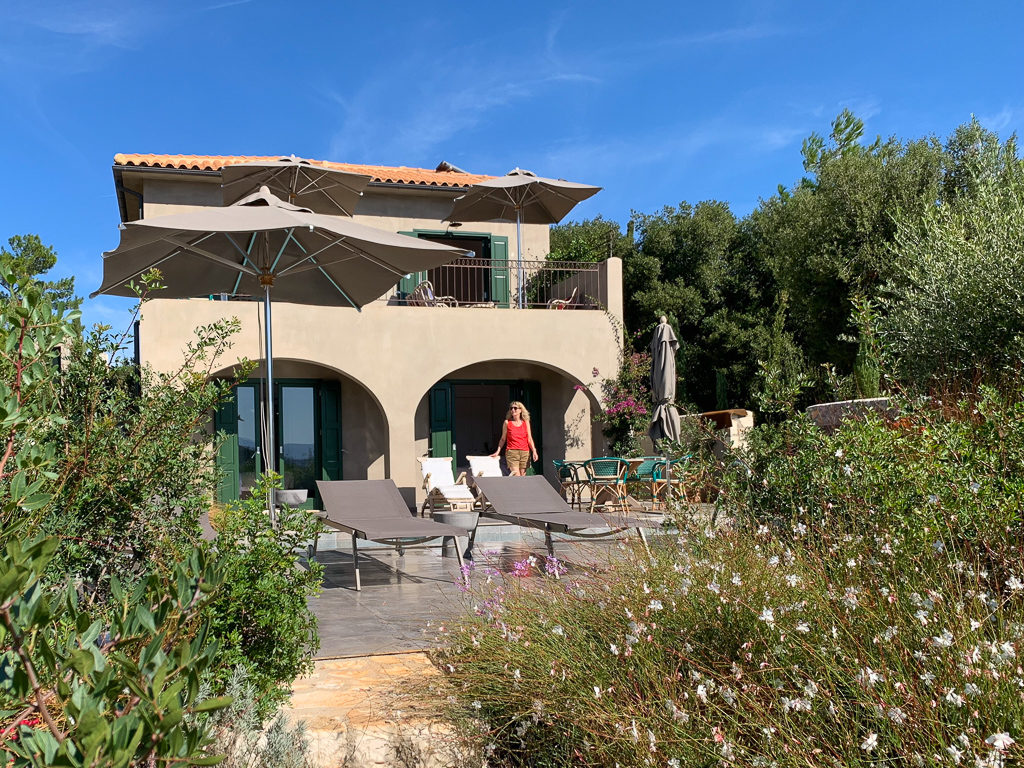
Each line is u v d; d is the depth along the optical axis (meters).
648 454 14.59
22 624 1.30
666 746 2.50
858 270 13.94
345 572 7.71
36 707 1.41
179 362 12.59
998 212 8.25
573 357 14.75
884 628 2.64
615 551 4.38
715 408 22.12
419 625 5.04
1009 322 7.15
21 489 1.81
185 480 4.45
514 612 3.71
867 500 3.82
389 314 13.91
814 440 4.84
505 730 3.13
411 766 3.00
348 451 14.84
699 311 22.12
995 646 2.22
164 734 1.22
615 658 3.09
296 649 3.50
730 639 2.98
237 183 12.19
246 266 9.08
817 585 3.02
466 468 18.33
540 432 16.03
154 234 7.49
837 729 2.37
